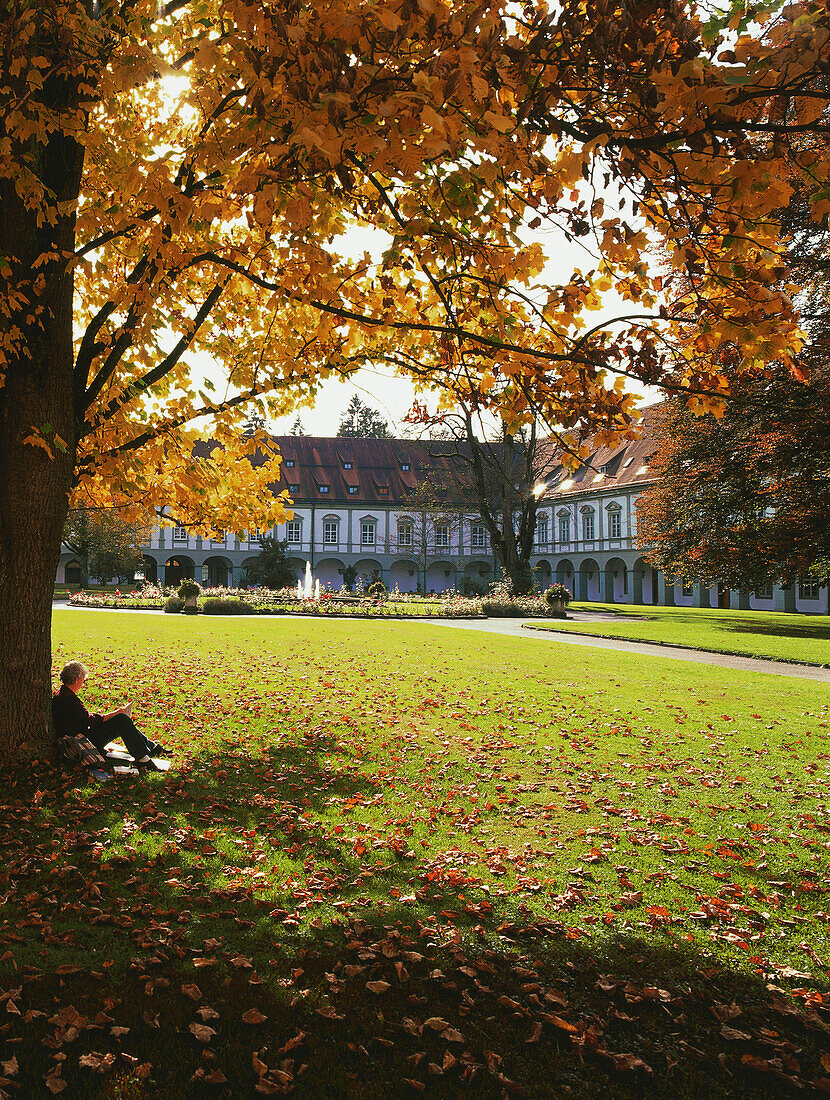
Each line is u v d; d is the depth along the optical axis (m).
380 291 4.89
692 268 3.27
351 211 3.98
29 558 5.95
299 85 2.49
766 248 3.18
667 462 27.12
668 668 14.70
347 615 31.22
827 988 3.42
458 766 7.09
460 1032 2.91
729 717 9.70
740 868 4.84
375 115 2.57
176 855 4.57
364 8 2.33
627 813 5.86
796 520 22.19
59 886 4.04
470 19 2.44
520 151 2.90
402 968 3.32
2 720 5.93
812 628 25.69
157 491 7.26
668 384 3.65
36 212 5.72
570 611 38.12
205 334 6.97
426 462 61.03
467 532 60.59
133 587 49.12
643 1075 2.73
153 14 4.40
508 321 4.02
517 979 3.38
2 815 5.05
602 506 52.72
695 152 2.80
